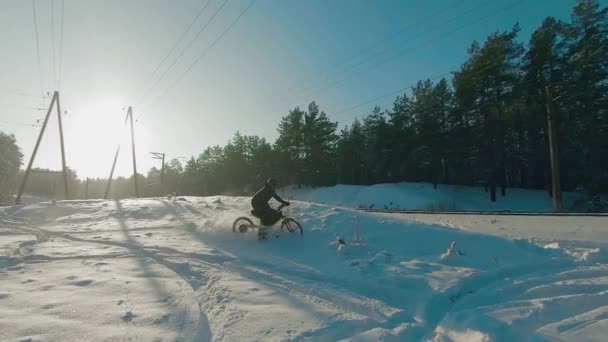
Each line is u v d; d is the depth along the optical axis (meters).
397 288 4.95
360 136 58.41
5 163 73.88
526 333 3.56
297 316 3.94
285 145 53.97
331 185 52.78
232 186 63.00
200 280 5.41
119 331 3.47
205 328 3.67
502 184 35.44
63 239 9.37
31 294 4.56
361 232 8.25
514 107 36.25
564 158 34.34
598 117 31.81
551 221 11.44
